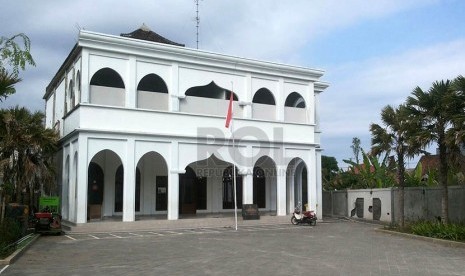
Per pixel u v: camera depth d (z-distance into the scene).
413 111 17.92
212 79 24.73
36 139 18.44
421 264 11.09
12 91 12.78
